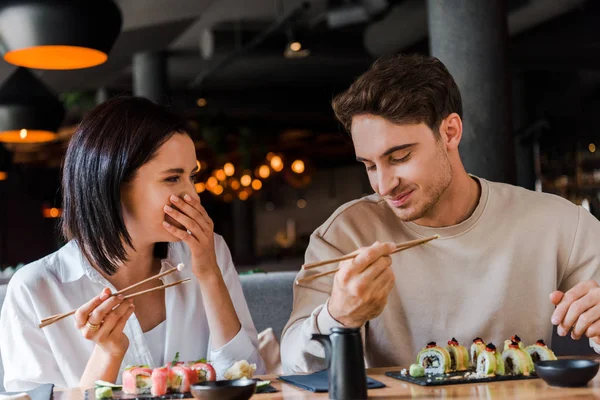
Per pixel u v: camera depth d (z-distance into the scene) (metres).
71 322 2.11
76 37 4.04
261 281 3.09
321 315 1.72
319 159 20.77
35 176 18.69
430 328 2.09
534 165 9.67
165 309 2.24
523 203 2.14
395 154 1.86
